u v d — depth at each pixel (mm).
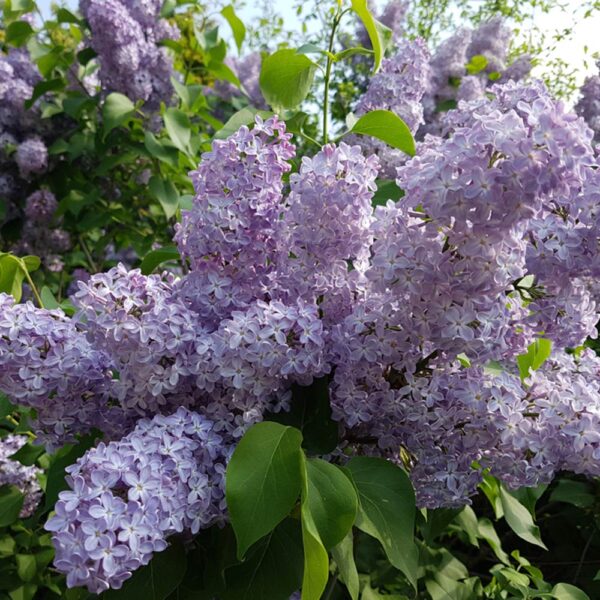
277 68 611
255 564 474
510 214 408
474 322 455
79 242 1468
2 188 1364
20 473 979
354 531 598
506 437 479
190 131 1150
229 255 501
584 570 930
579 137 403
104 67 1184
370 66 1671
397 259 446
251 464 399
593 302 516
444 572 787
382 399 503
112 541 367
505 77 1668
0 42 1532
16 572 921
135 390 480
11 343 466
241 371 468
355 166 483
